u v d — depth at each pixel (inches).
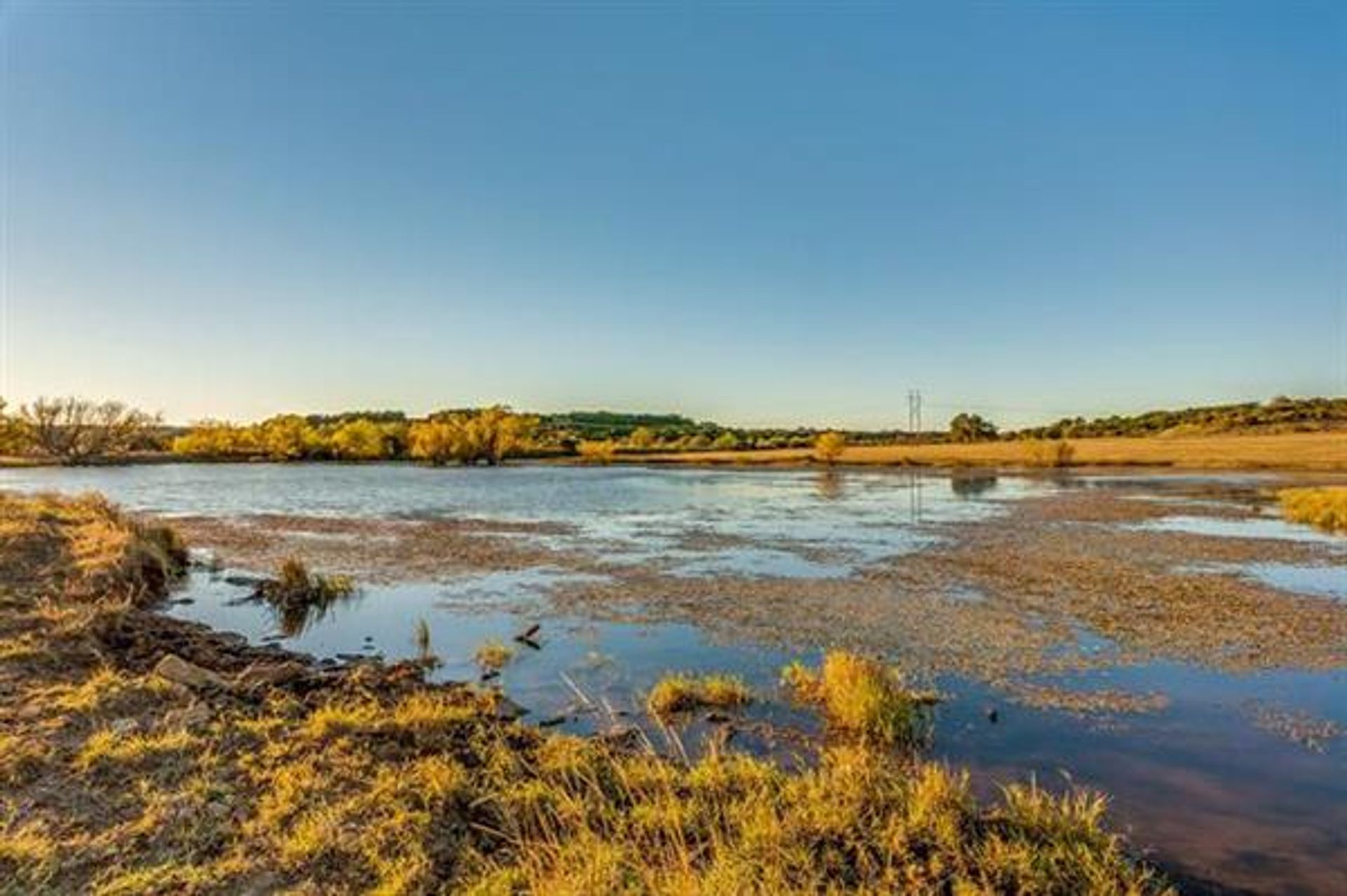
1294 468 2628.0
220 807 237.8
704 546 974.4
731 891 198.4
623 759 312.3
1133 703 400.8
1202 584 711.7
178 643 460.4
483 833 241.4
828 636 533.0
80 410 3690.9
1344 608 613.9
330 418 6230.3
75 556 637.3
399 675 425.7
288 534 1096.2
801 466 3440.0
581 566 826.8
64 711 299.1
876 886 214.8
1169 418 6117.1
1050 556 877.8
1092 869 228.8
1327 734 361.1
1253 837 268.2
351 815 238.8
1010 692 417.7
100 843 214.4
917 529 1144.2
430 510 1466.5
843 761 286.7
